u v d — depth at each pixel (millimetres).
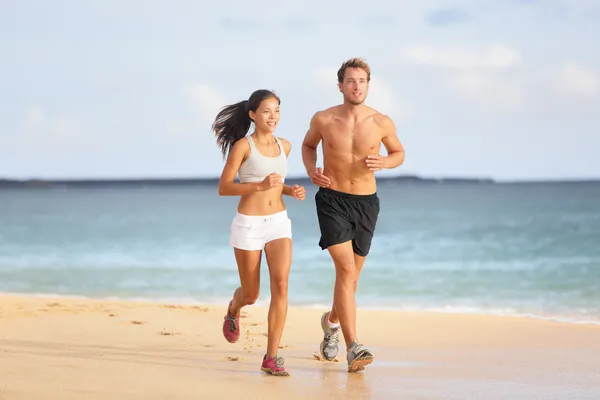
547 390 8305
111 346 11367
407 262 32031
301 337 12836
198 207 114438
